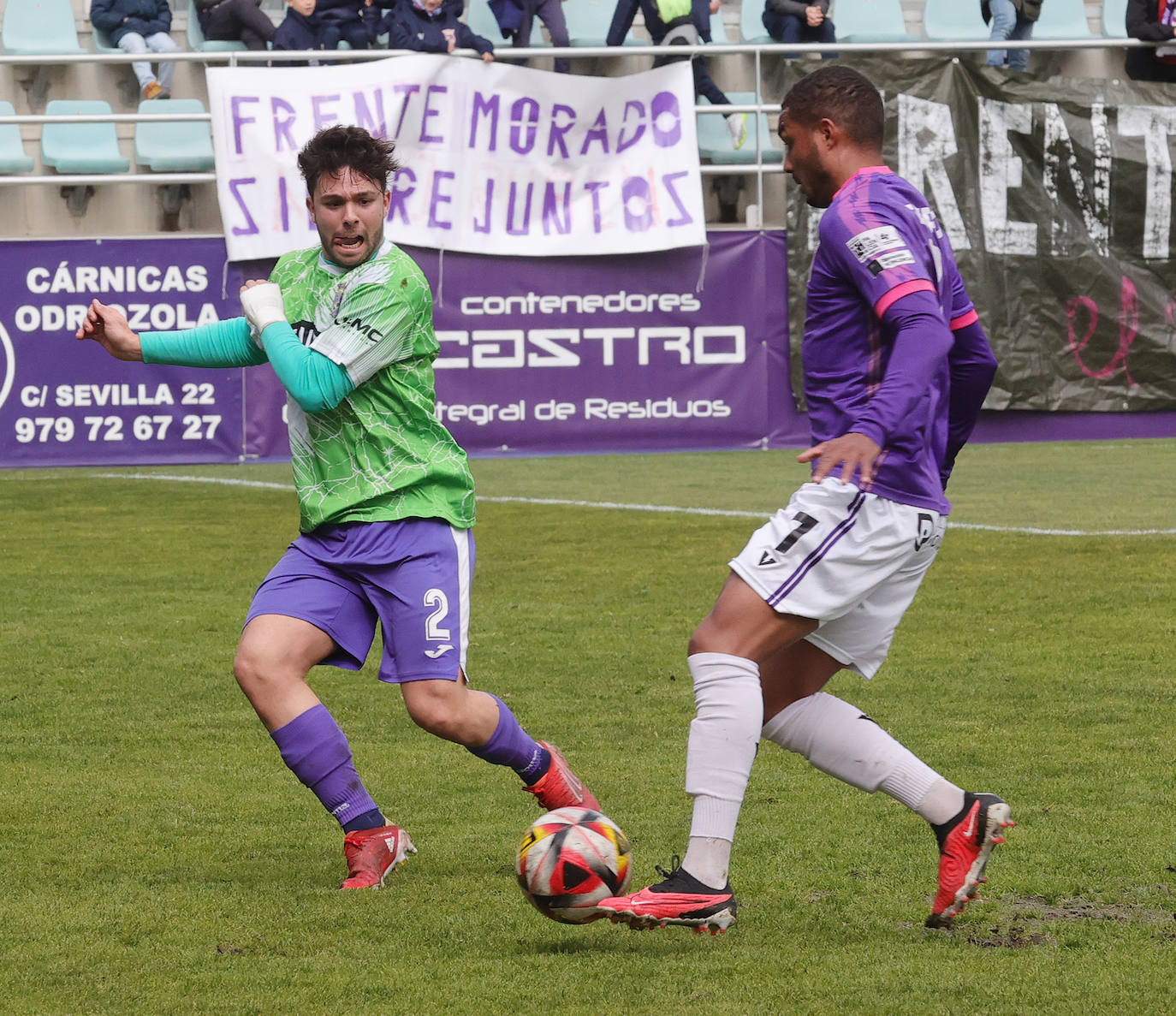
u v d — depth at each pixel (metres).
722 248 51.69
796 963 11.02
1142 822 14.65
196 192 54.81
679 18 53.41
